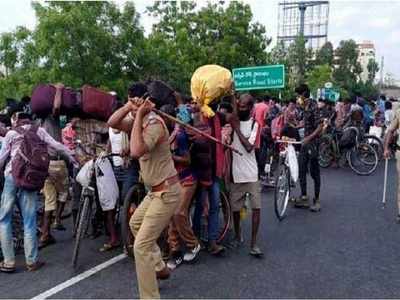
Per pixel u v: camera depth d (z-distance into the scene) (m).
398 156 6.71
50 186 5.70
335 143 11.37
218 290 4.34
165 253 5.02
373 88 62.56
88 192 5.03
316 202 7.25
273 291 4.32
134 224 4.09
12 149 4.79
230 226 5.75
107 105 5.43
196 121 5.10
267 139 8.76
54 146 5.10
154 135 3.71
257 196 5.25
